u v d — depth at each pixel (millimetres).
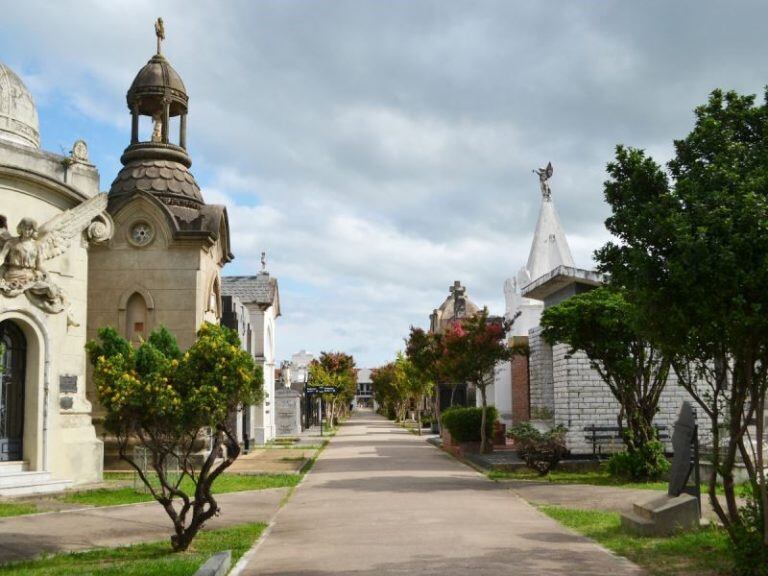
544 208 38000
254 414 39781
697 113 10062
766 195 8781
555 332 21625
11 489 17422
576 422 26453
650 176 9742
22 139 20641
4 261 18328
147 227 25141
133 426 11414
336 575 9500
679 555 10273
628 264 9492
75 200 20156
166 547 11680
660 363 21359
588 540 11797
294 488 19797
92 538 12562
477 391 43406
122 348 11609
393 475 22938
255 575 9641
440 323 56250
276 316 48156
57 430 19234
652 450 20391
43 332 19078
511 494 17953
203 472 11570
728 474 9508
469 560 10273
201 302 25109
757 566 8945
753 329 8484
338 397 70188
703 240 8414
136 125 27406
